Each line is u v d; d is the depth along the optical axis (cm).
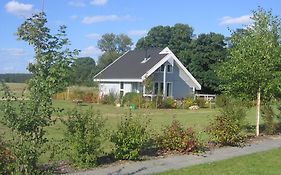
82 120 1087
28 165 709
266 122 1931
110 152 1226
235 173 1059
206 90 6094
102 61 10112
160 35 8275
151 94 4459
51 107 694
